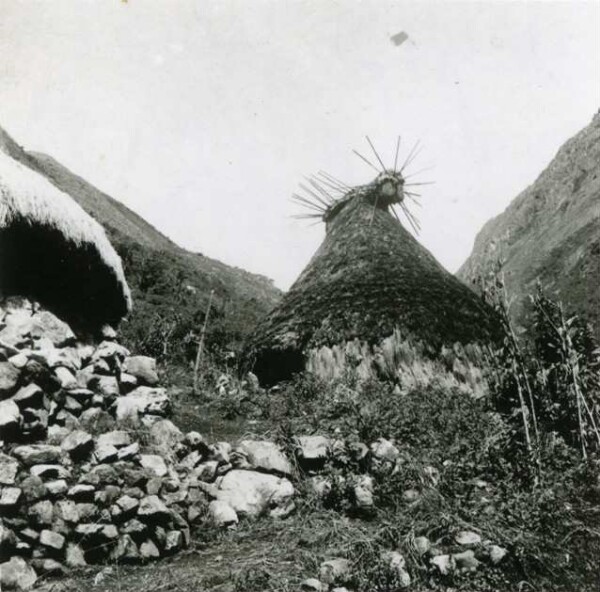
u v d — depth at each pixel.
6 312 4.92
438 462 5.67
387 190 16.39
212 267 31.09
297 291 13.01
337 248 14.01
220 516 4.48
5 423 3.90
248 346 11.32
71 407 4.69
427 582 4.02
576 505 5.57
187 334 11.18
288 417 6.66
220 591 3.48
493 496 5.18
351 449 5.52
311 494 5.06
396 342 9.86
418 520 4.66
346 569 3.85
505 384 7.88
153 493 4.12
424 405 7.61
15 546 3.38
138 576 3.61
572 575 4.51
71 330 5.61
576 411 7.37
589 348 7.91
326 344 10.02
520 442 6.43
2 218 4.78
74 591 3.31
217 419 6.52
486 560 4.35
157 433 4.87
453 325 10.51
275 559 3.97
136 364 5.86
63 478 3.82
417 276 11.84
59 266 5.64
